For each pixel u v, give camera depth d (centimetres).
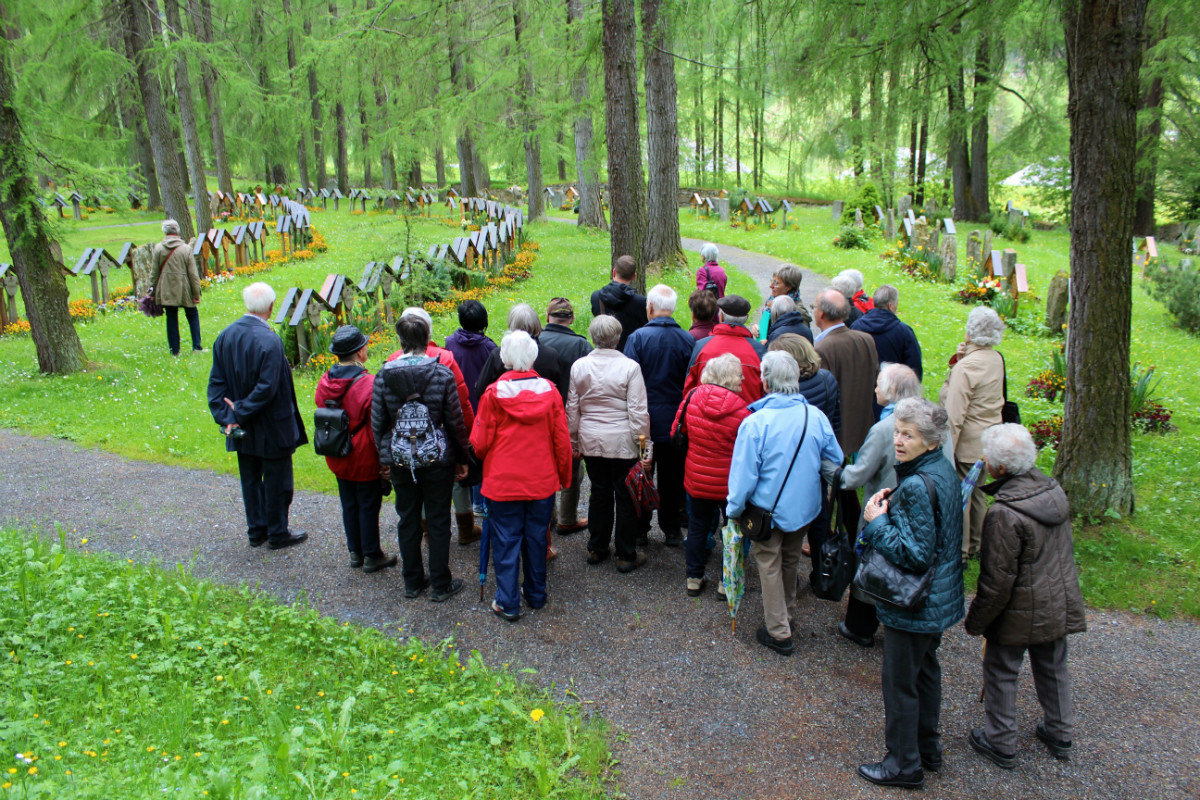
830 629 457
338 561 530
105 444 734
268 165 3734
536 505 456
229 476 677
